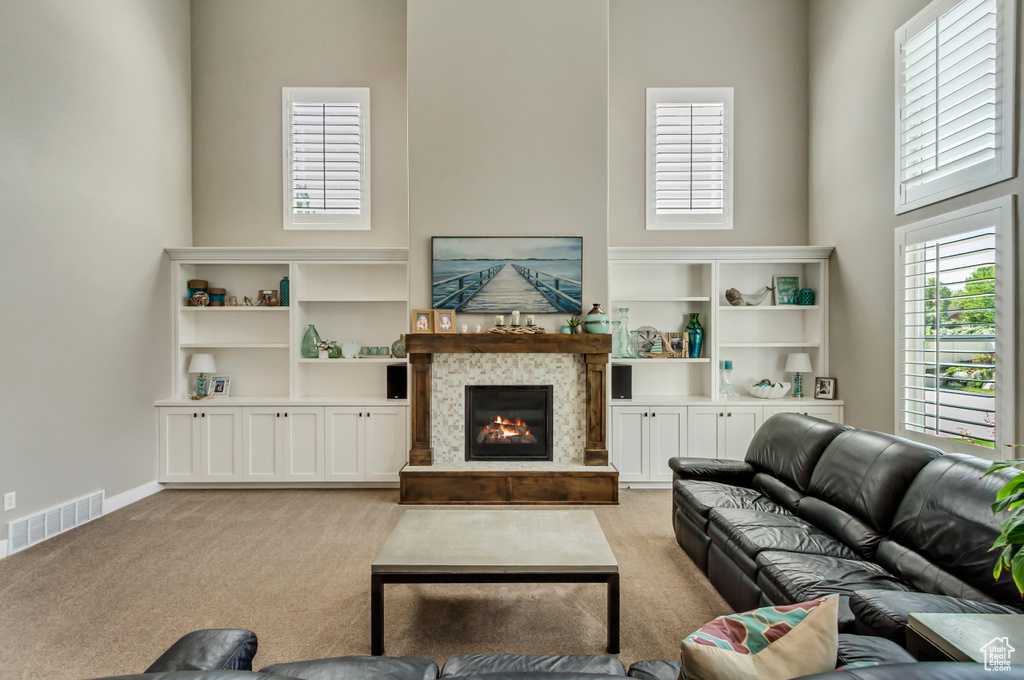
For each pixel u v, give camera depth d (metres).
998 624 1.34
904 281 3.79
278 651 2.20
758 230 5.11
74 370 3.68
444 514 2.81
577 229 4.48
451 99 4.48
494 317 4.57
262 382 5.09
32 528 3.33
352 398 4.80
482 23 4.49
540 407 4.51
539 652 2.19
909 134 3.75
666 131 5.09
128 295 4.20
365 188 5.08
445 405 4.46
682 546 3.23
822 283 4.73
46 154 3.48
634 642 2.26
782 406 4.60
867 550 2.24
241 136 5.09
